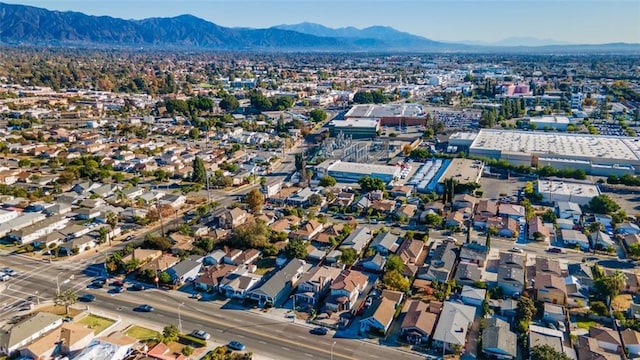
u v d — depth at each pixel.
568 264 91.88
